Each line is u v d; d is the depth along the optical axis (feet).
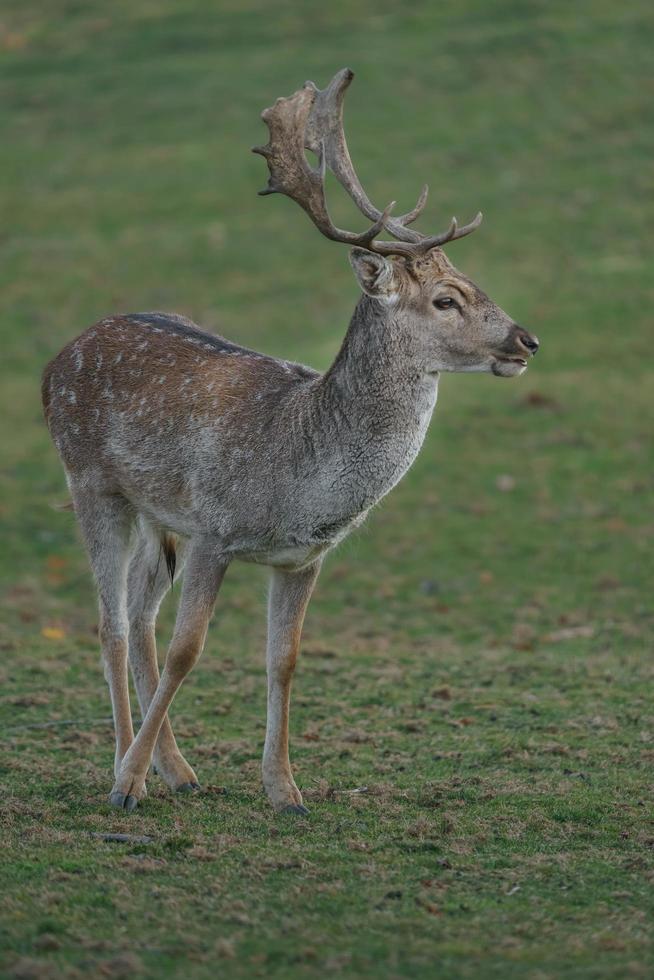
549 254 211.20
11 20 332.19
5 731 77.25
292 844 58.29
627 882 54.19
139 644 71.92
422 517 142.72
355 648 103.35
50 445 163.63
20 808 62.18
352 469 63.52
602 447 158.61
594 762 72.13
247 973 44.91
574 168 240.73
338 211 225.56
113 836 58.54
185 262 216.54
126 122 270.26
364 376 63.21
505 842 59.26
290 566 65.51
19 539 138.21
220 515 65.31
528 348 63.82
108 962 44.96
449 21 305.53
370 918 49.80
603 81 272.10
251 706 84.28
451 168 239.91
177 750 68.08
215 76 286.66
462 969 45.55
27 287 209.46
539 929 49.21
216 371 68.44
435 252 64.69
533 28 297.94
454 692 87.66
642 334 187.42
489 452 158.92
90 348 73.00
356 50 291.99
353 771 70.74
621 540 134.21
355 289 204.85
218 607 119.75
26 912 49.44
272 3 327.26
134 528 72.13
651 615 114.01
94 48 310.45
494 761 72.54
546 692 87.81
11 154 259.80
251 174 246.88
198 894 51.70
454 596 121.90
